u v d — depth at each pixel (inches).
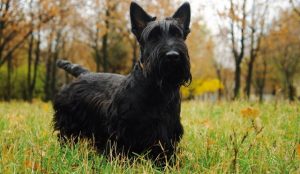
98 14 295.0
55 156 62.6
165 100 61.2
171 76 59.4
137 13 64.6
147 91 60.4
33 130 82.7
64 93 79.4
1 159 59.1
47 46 430.6
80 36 401.7
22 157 61.3
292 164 59.7
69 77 514.9
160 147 61.6
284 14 334.6
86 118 73.9
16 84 469.4
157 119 60.9
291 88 343.9
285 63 516.1
